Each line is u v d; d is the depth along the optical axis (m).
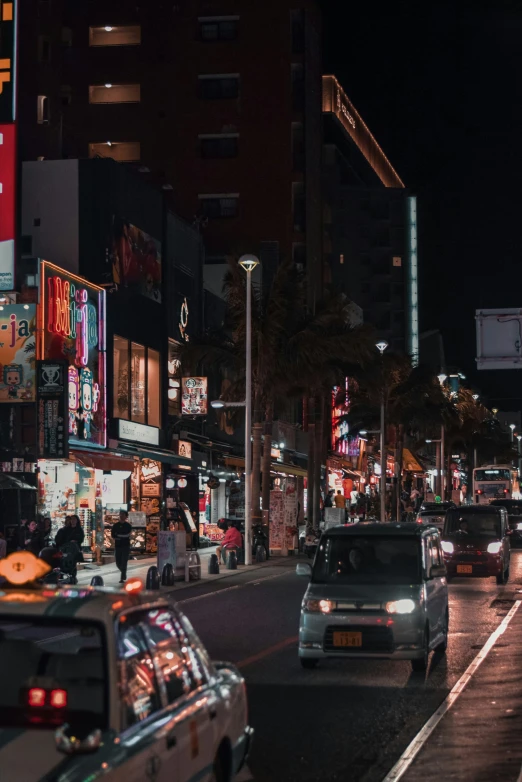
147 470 42.66
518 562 37.53
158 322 45.44
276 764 9.08
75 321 36.47
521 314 36.00
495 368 36.12
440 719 10.99
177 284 48.69
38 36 59.84
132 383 42.56
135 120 74.88
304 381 44.97
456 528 30.05
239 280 44.22
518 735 10.12
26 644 5.71
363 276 112.94
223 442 54.50
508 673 14.05
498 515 30.09
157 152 74.88
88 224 40.75
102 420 38.28
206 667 6.55
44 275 34.25
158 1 75.31
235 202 74.81
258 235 74.50
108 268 40.59
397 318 113.19
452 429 113.19
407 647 14.10
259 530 42.62
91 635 5.42
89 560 35.53
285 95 75.25
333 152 88.88
